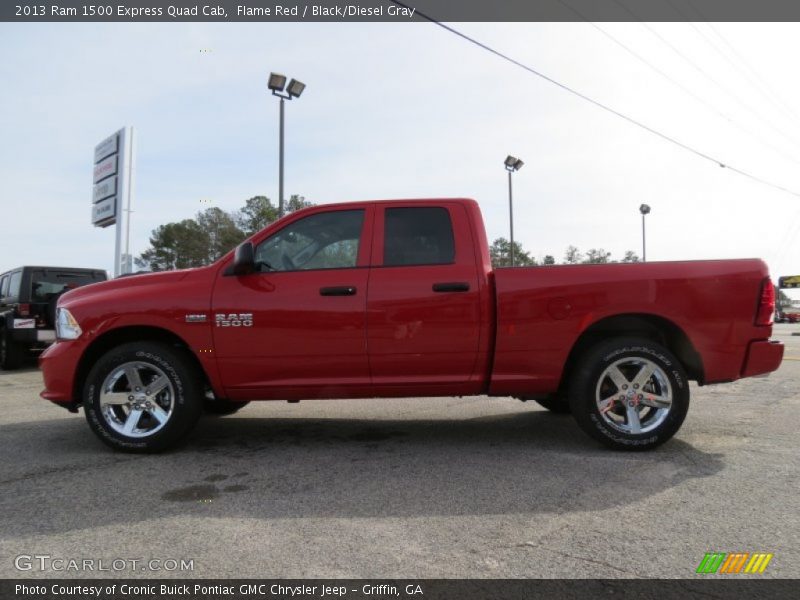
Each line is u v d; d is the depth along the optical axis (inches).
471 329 171.2
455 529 114.1
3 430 207.3
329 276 173.3
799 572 95.7
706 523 115.8
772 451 169.9
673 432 167.8
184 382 171.5
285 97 700.7
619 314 172.4
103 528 115.6
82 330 173.9
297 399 176.4
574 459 163.8
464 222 178.4
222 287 173.3
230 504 129.1
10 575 96.3
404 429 207.6
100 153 848.9
